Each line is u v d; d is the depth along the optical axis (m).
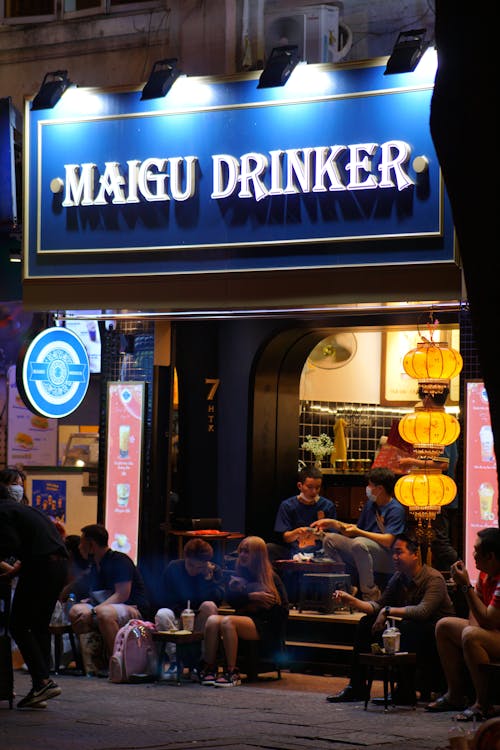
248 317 12.44
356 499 14.88
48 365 12.84
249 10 14.60
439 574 10.50
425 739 8.53
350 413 15.92
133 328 13.58
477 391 11.49
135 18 15.43
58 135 12.63
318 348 15.45
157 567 13.23
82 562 12.16
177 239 12.10
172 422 13.45
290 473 14.68
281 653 11.73
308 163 11.54
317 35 14.25
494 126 3.49
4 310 15.00
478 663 9.26
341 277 11.43
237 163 11.84
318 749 8.06
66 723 8.96
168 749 7.89
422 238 11.13
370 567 12.34
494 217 3.51
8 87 16.27
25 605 9.57
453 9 3.55
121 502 13.34
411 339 16.16
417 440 11.65
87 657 11.76
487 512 11.34
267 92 11.73
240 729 8.88
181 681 11.26
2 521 9.50
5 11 16.28
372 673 9.97
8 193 13.40
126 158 12.34
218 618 11.30
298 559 12.73
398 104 11.22
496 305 3.52
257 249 11.77
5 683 9.60
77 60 15.84
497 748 4.73
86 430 16.06
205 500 14.53
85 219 12.51
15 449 15.95
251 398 14.27
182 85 12.12
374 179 11.28
